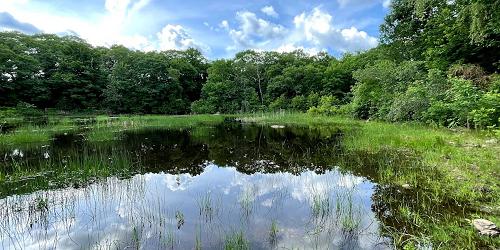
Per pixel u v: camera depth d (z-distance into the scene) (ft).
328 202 16.67
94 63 165.07
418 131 40.04
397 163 26.25
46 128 62.34
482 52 55.21
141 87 161.48
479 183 19.36
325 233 13.98
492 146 28.66
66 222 15.67
